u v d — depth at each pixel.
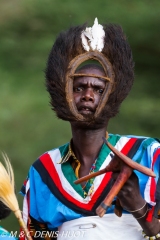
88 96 8.02
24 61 28.12
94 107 8.06
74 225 8.19
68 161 8.42
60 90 8.14
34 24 29.14
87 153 8.29
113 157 7.27
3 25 29.47
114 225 8.08
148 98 26.11
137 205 7.40
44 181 8.48
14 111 24.94
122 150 8.29
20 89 26.55
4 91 26.30
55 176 8.43
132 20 28.48
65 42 8.35
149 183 8.02
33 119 24.45
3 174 7.89
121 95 8.17
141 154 8.26
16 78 27.31
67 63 8.23
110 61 8.24
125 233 8.07
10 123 24.19
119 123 24.38
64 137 23.45
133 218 8.09
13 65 28.03
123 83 8.20
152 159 8.16
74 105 8.07
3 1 30.34
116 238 8.06
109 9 29.02
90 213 8.15
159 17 28.72
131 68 8.36
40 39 28.78
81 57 8.21
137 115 24.67
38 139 23.36
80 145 8.29
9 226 16.97
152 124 24.58
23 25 29.39
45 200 8.44
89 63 8.33
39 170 8.55
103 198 8.16
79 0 29.81
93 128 8.16
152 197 7.95
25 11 29.67
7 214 9.02
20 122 24.22
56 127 23.91
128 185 7.27
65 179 8.35
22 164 21.81
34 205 8.52
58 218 8.29
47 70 8.36
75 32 8.42
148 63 27.72
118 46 8.30
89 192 8.20
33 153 22.50
